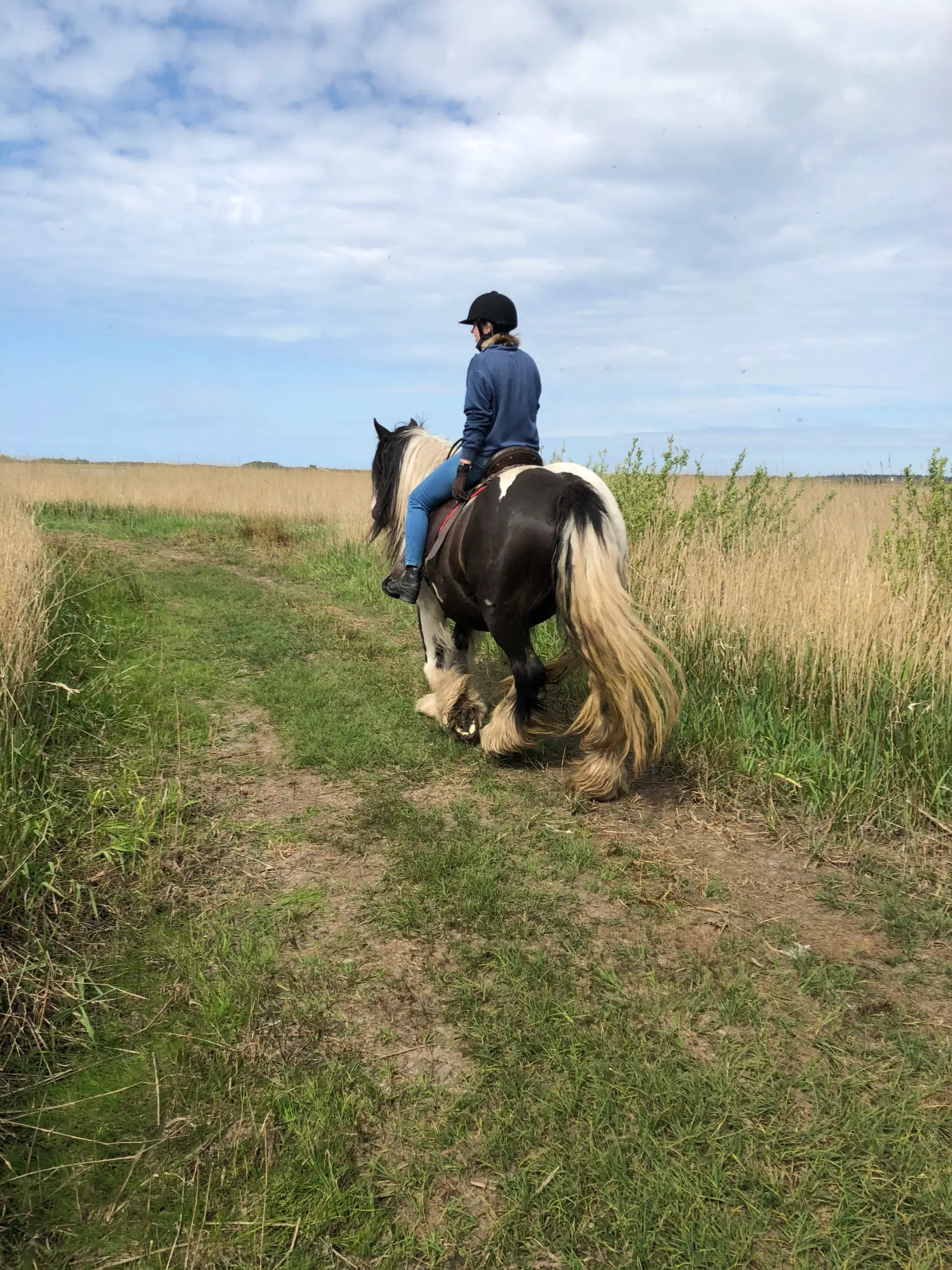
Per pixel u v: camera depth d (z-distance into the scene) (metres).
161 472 26.72
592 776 3.94
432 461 4.72
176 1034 2.43
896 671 4.39
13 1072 2.25
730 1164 1.99
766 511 7.13
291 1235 1.80
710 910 3.11
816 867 3.45
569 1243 1.79
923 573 4.94
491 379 4.03
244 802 4.00
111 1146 2.03
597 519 3.50
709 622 5.42
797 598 5.24
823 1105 2.16
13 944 2.74
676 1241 1.79
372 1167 1.97
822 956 2.82
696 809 3.98
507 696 4.46
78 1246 1.78
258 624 7.64
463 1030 2.45
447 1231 1.83
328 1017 2.50
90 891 3.05
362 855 3.50
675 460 7.00
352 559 11.29
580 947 2.85
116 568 10.04
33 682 4.61
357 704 5.43
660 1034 2.42
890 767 4.01
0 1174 1.94
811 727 4.41
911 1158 1.98
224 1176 1.94
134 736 4.72
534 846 3.59
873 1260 1.76
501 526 3.73
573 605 3.49
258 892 3.20
